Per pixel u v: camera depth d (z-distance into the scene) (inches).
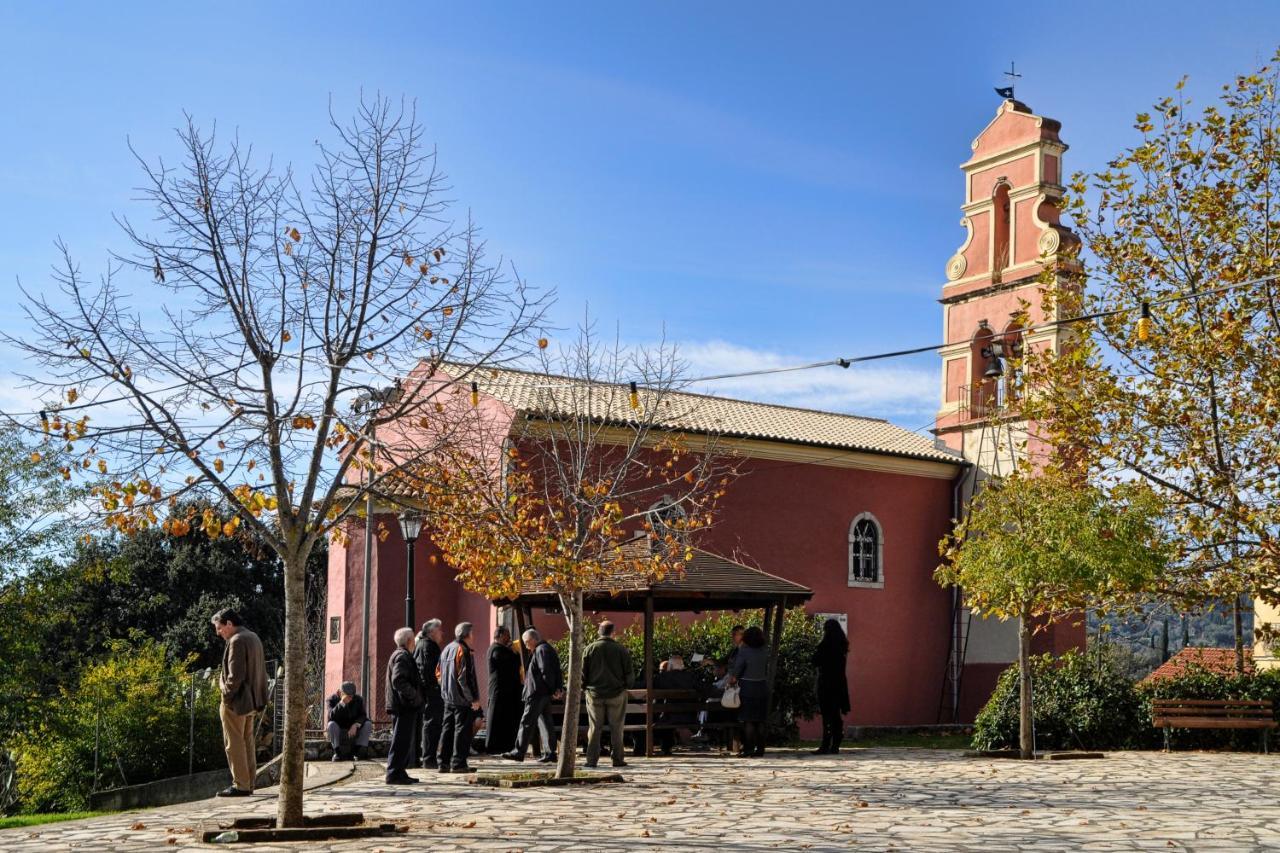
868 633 1203.9
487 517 517.3
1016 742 799.7
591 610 866.8
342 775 609.6
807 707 904.3
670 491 1040.2
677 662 797.2
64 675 976.9
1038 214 1249.4
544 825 429.7
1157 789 548.1
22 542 951.0
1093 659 839.7
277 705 971.9
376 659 971.9
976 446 1275.8
